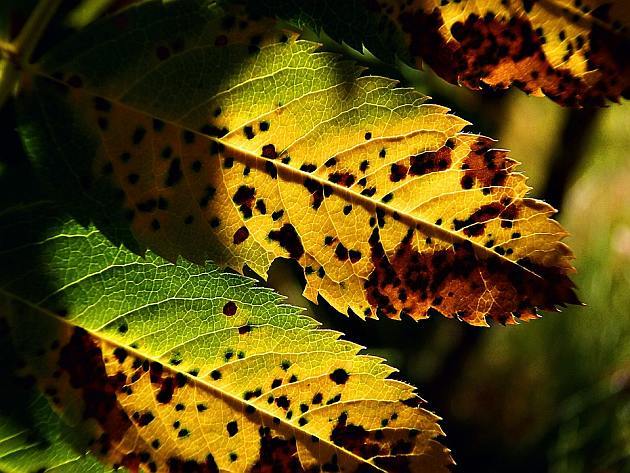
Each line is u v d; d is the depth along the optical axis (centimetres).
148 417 17
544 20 17
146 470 17
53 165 17
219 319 17
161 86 17
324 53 17
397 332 41
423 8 17
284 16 17
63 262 17
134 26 17
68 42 17
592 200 53
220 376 17
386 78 17
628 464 46
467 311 18
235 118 17
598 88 17
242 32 17
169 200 17
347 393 18
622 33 17
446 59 17
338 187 17
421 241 17
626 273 53
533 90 17
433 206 17
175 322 17
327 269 17
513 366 49
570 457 46
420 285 17
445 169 17
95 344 17
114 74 17
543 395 49
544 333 50
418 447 18
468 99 36
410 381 41
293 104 17
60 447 17
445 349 43
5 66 17
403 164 17
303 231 17
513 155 40
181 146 17
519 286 17
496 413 47
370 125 17
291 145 17
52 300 17
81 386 17
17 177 17
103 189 17
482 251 17
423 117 17
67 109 17
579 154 36
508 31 17
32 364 17
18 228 17
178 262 17
